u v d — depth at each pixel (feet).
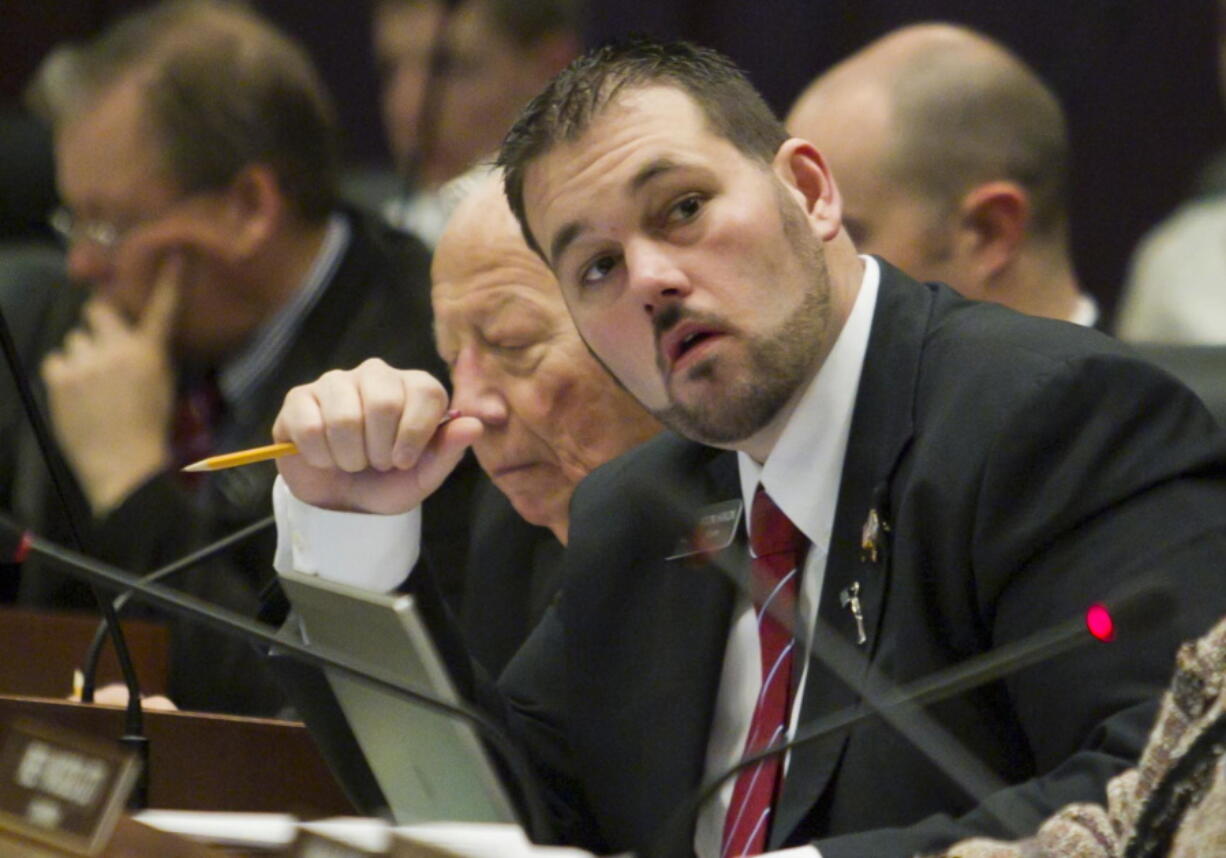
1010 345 24.93
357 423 26.78
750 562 26.25
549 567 33.47
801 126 39.75
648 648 27.25
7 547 21.84
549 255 26.11
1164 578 21.38
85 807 19.24
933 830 20.94
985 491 23.77
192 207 45.11
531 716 29.27
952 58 39.09
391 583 27.61
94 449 45.60
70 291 48.73
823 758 24.04
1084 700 22.12
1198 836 17.94
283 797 26.43
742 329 24.85
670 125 25.16
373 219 45.73
